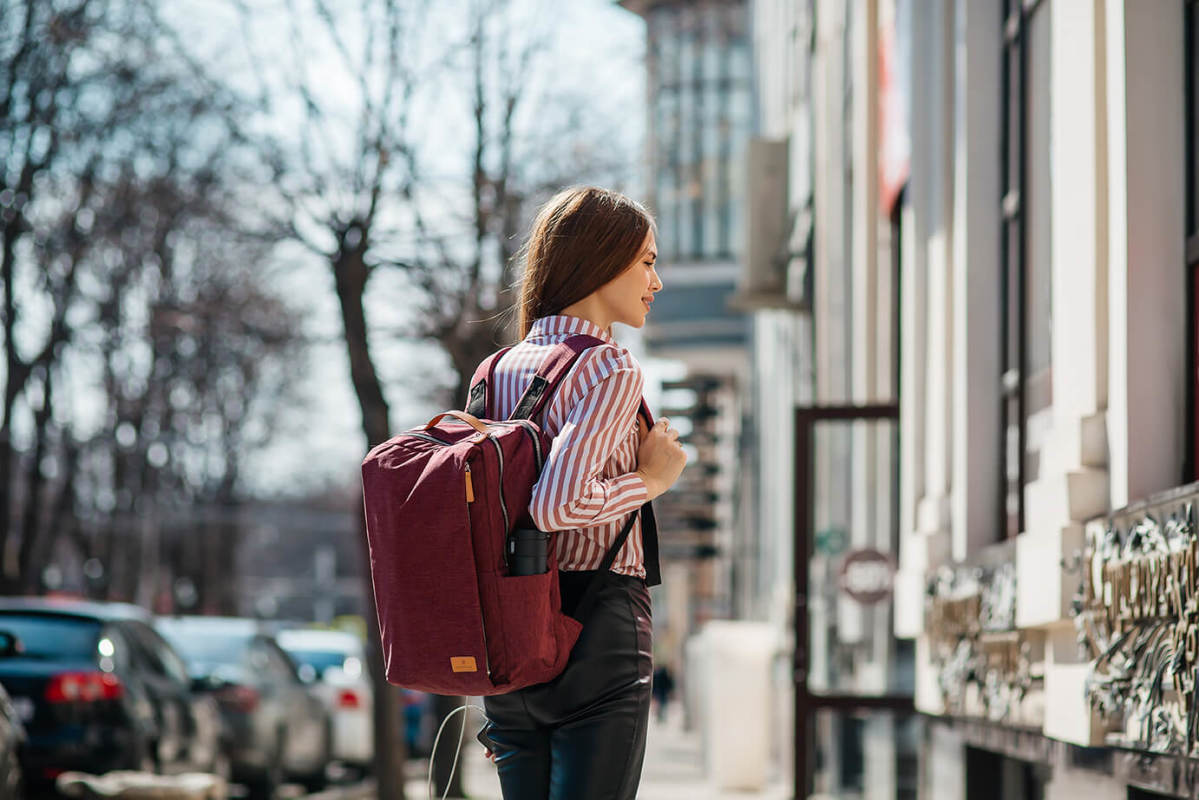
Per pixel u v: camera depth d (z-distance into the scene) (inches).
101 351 1254.3
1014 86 404.5
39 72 887.7
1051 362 356.8
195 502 2064.5
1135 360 257.0
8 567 1159.6
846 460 667.4
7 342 1036.5
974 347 418.9
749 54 1641.2
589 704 159.0
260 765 776.9
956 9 441.4
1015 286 400.2
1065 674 278.1
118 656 604.7
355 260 784.9
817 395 833.5
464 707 170.6
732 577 2073.1
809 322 879.1
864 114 649.0
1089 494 271.3
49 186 979.3
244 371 1628.9
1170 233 257.3
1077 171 282.8
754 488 1680.6
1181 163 257.4
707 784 1072.8
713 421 1695.4
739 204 2016.5
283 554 5064.0
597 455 152.8
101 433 1611.7
